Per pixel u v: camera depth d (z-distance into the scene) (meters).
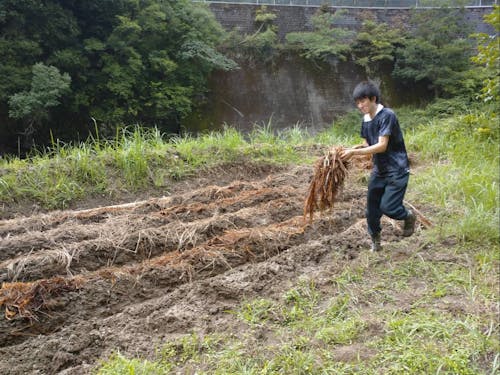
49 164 6.77
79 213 5.68
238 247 4.82
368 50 21.30
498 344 3.10
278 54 20.34
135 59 15.62
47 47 14.82
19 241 4.77
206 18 17.86
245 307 3.73
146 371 2.96
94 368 3.09
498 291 3.81
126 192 6.70
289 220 5.46
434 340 3.19
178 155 7.62
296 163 7.98
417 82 21.39
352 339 3.25
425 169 7.52
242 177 7.54
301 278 4.07
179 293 3.98
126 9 15.74
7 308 3.75
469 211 5.32
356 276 4.09
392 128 4.00
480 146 8.66
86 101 15.15
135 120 16.42
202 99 18.62
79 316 3.85
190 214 5.71
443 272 4.14
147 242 4.91
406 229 4.40
